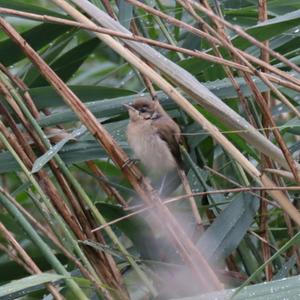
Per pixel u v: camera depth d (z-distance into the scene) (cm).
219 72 905
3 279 845
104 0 862
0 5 860
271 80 645
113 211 831
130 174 753
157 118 942
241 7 1002
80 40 1104
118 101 846
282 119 1078
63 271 699
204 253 771
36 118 830
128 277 846
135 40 628
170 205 923
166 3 1092
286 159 643
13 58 900
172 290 760
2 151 859
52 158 801
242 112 936
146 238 829
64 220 790
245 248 850
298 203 880
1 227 722
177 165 922
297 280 598
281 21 763
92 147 838
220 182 972
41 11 873
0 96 876
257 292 595
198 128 914
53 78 741
